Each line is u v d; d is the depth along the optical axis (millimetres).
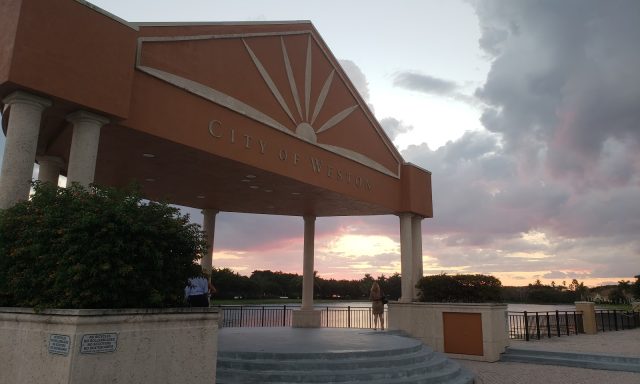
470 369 14195
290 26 15500
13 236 6547
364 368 10547
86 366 5297
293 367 10102
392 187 20141
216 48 12852
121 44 10227
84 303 5734
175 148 11906
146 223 6484
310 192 16812
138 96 10766
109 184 15734
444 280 18312
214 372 6840
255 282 68000
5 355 5953
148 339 6004
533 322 22516
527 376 13047
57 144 12141
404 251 20312
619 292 60250
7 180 8273
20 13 8641
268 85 14398
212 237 20344
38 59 8781
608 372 13703
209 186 16141
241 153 13070
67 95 9117
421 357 11852
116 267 5988
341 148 17297
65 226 5980
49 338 5484
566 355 15281
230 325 23906
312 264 21781
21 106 8664
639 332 23672
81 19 9562
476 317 16516
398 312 18547
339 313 29375
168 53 11570
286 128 14852
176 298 6762
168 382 6195
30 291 6125
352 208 19984
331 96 17203
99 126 9867
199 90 12188
